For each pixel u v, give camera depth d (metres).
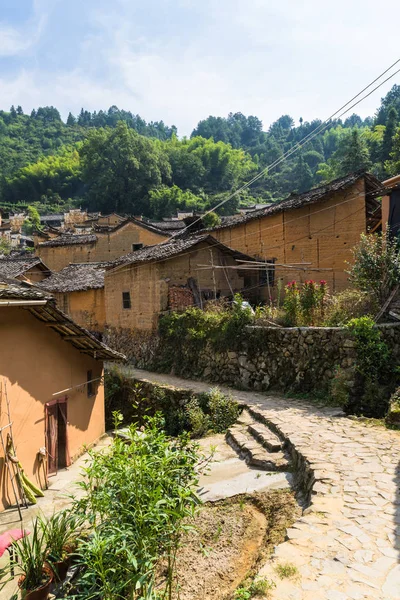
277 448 7.82
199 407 11.34
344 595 3.62
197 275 17.55
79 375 9.66
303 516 4.99
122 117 152.88
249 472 7.30
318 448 7.11
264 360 12.38
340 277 16.31
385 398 9.38
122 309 18.69
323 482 5.79
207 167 82.88
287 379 11.65
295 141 117.50
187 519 6.01
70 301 21.81
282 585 3.78
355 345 10.14
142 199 66.25
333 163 62.22
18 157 111.50
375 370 9.81
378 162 50.31
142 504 4.23
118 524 4.16
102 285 20.19
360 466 6.27
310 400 10.54
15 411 7.20
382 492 5.44
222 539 5.53
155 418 5.87
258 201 78.06
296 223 17.39
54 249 33.19
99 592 3.82
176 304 16.78
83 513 4.68
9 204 77.81
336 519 4.86
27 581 4.55
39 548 4.72
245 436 8.91
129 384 14.76
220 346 13.73
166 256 15.94
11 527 6.21
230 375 13.27
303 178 80.38
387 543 4.37
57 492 7.56
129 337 18.14
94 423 10.50
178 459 5.29
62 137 132.88
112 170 67.56
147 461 4.60
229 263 18.50
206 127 129.75
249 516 5.98
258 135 132.50
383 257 11.20
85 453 9.66
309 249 17.08
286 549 4.32
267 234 18.50
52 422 8.40
